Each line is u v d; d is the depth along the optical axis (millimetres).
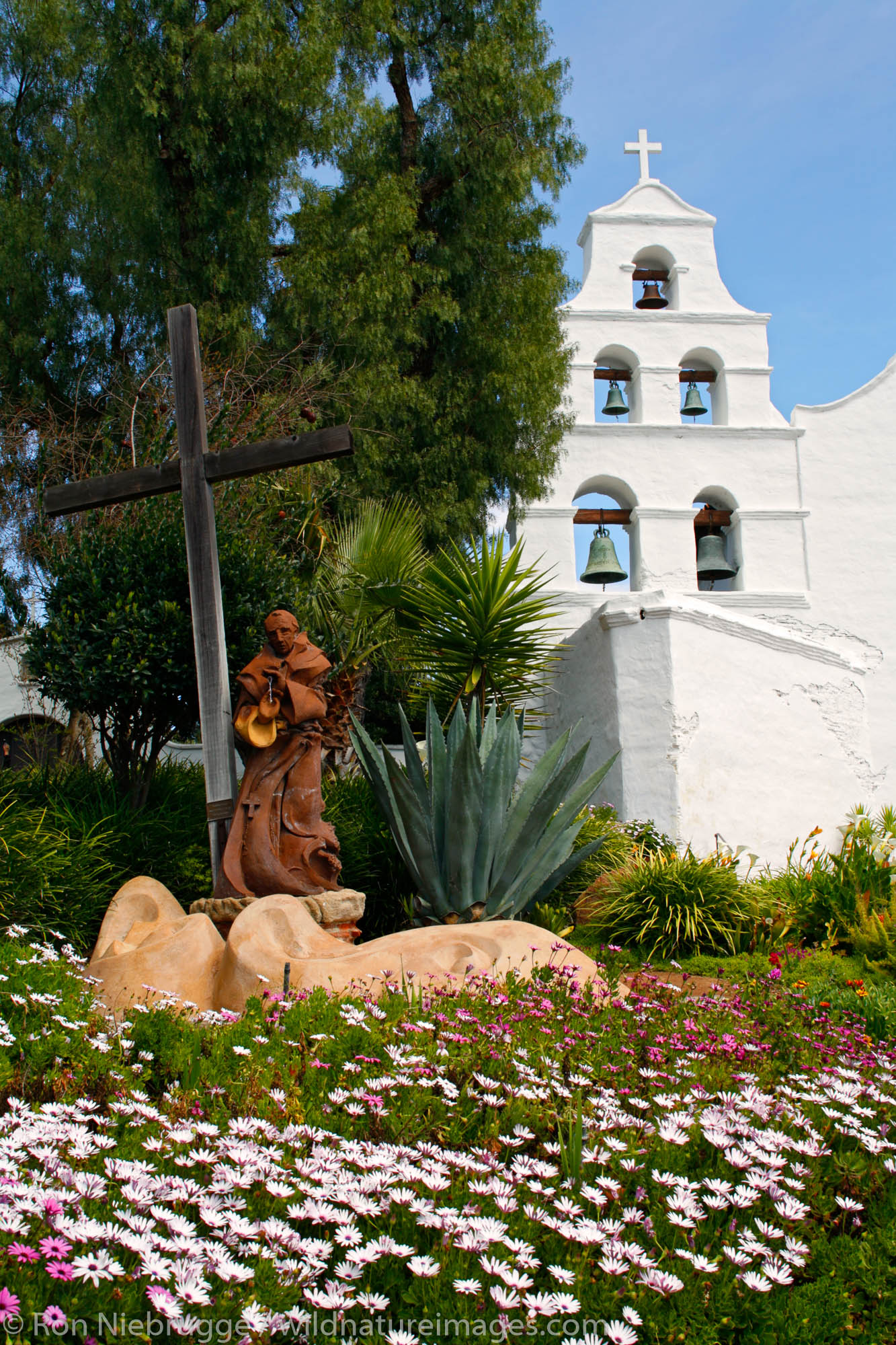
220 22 13586
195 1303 1702
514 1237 2193
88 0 13266
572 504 15984
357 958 4953
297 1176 2305
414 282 14547
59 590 7301
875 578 16344
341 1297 1863
